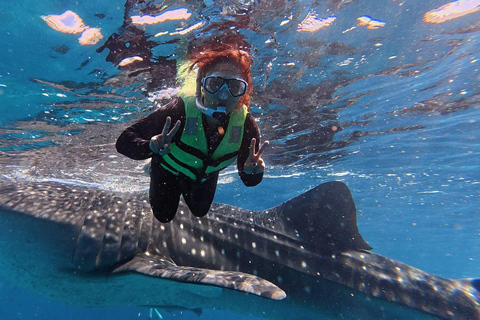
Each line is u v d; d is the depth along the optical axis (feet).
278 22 7.32
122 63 7.79
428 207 25.63
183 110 3.91
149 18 6.71
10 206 5.64
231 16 6.92
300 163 16.24
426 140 13.99
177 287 5.98
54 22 6.56
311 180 19.39
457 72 9.64
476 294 7.08
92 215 5.78
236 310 6.94
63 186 6.61
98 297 5.92
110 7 6.39
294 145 13.96
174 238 6.18
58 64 7.63
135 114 10.11
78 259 5.40
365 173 18.24
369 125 12.61
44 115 9.67
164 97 9.34
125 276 5.47
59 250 5.50
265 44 7.92
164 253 5.93
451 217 28.48
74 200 6.06
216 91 3.59
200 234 6.50
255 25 7.30
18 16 6.32
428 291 6.88
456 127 12.86
